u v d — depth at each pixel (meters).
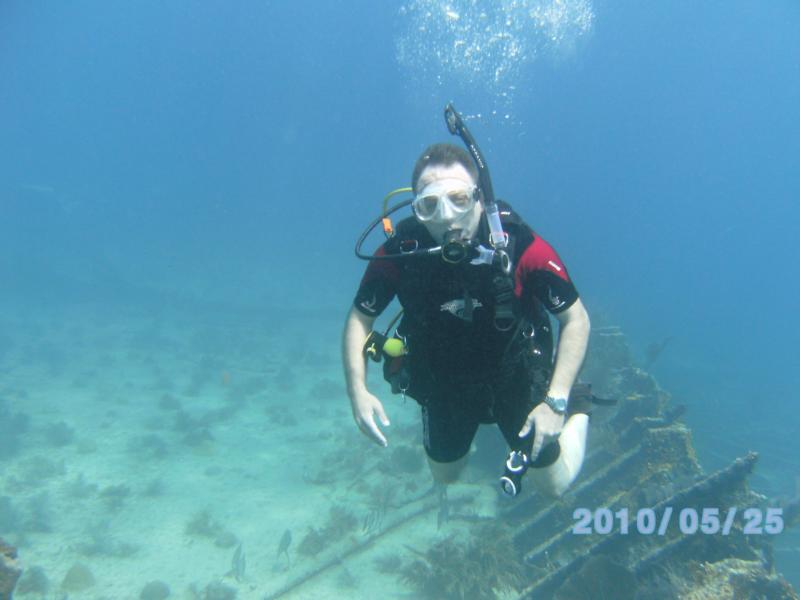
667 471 6.76
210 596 6.25
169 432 11.44
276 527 8.00
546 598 5.93
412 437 11.17
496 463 9.40
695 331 41.47
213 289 35.84
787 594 4.88
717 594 4.98
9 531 7.39
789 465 12.98
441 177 2.01
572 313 2.04
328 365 18.33
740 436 14.83
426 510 8.34
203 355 18.34
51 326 21.73
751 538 5.74
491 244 1.99
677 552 5.58
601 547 5.98
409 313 2.17
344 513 8.16
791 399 21.95
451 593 6.43
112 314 25.42
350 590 6.59
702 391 20.17
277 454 10.68
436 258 2.07
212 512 8.36
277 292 36.31
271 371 16.97
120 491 8.66
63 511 8.09
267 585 6.61
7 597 2.81
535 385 2.04
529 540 7.01
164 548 7.36
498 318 1.98
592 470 7.65
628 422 8.11
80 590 6.36
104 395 13.54
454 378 2.20
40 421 11.60
